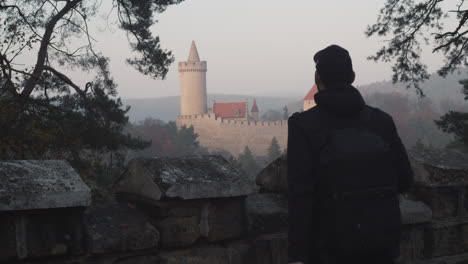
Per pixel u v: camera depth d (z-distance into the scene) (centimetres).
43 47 1430
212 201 246
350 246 163
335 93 180
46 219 205
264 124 12500
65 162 219
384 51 1509
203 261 241
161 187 227
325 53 187
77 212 212
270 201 284
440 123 1755
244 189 246
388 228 165
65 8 1498
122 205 244
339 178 167
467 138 1702
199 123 12875
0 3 1326
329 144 172
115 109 1659
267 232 265
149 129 11444
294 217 169
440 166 298
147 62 1838
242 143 12512
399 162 186
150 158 248
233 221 252
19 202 189
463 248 313
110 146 1598
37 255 202
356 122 181
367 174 168
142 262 229
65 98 1562
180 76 13775
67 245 209
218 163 256
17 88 1079
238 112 14375
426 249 303
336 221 166
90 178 1185
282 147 12400
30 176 201
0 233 195
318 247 172
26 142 1045
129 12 1800
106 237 214
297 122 179
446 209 308
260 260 259
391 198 171
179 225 236
